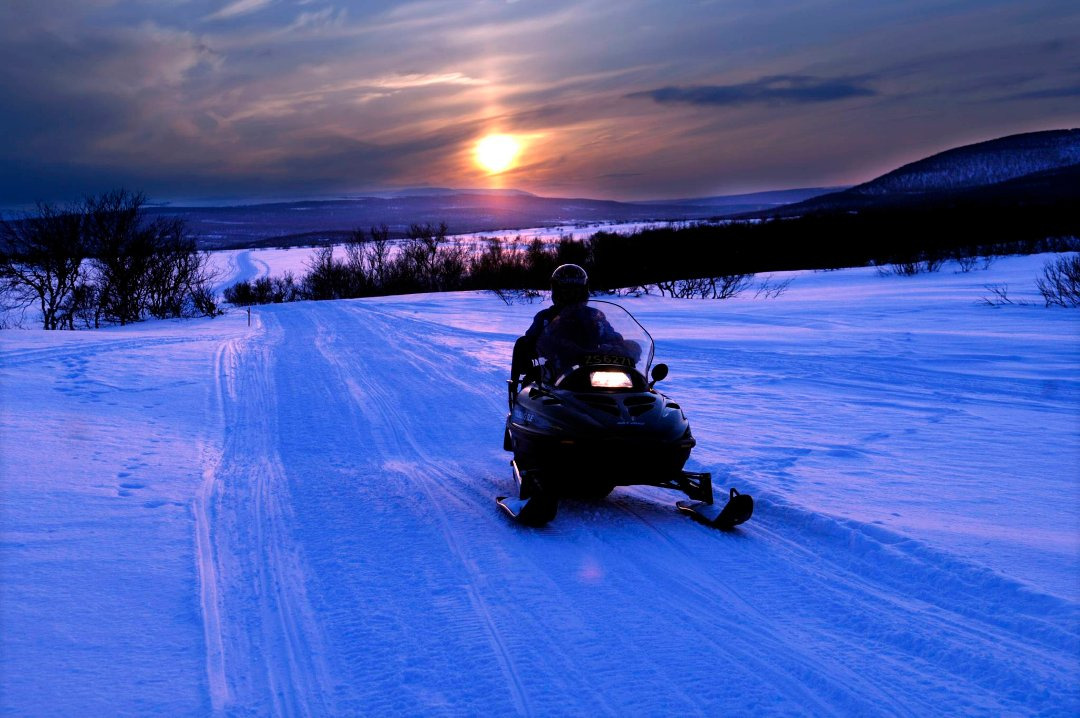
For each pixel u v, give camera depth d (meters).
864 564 4.66
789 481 6.47
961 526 5.23
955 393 11.35
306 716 2.94
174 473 6.73
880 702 3.07
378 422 9.49
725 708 3.03
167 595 4.09
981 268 39.25
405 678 3.25
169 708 2.96
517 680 3.24
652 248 40.19
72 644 3.44
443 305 35.53
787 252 50.75
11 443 7.27
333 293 60.44
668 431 5.43
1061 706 2.99
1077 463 7.21
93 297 34.12
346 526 5.40
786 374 13.33
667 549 4.97
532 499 5.31
